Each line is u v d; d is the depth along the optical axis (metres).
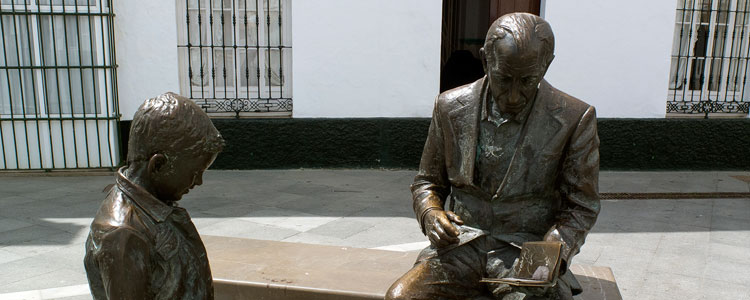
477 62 9.13
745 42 7.56
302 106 7.14
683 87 7.61
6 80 6.75
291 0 6.94
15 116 6.84
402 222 5.11
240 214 5.28
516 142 2.26
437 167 2.53
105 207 1.47
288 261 3.17
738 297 3.61
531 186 2.27
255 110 7.29
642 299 3.56
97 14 6.62
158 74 6.93
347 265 3.12
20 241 4.46
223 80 7.22
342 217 5.24
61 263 4.02
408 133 7.28
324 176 6.96
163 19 6.80
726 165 7.57
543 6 7.18
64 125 6.91
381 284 2.82
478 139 2.33
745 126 7.48
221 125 7.08
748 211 5.66
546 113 2.24
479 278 2.34
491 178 2.31
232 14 7.02
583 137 2.24
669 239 4.77
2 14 6.58
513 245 2.29
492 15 8.49
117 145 7.02
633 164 7.47
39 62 6.75
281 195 6.02
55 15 6.64
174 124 1.47
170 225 1.53
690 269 4.09
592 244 4.62
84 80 6.83
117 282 1.38
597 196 2.29
